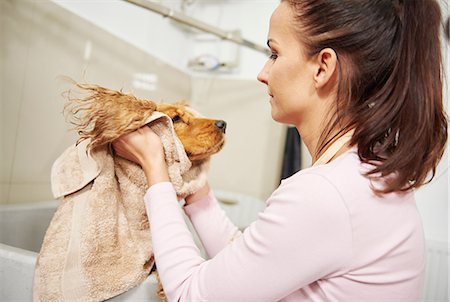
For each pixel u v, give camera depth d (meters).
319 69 0.56
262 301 0.49
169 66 2.06
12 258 0.67
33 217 1.17
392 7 0.54
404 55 0.52
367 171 0.50
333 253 0.47
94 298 0.60
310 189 0.48
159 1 1.98
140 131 0.65
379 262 0.49
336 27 0.53
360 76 0.54
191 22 1.54
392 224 0.50
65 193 0.66
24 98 1.21
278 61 0.59
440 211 1.69
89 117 0.64
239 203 1.96
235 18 2.24
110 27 1.61
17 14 1.16
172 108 0.84
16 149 1.21
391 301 0.50
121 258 0.64
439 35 0.54
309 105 0.59
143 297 0.64
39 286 0.62
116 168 0.70
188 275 0.54
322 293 0.50
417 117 0.50
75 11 1.41
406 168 0.50
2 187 1.17
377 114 0.51
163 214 0.58
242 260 0.50
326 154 0.56
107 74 1.59
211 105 2.28
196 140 0.79
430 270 1.61
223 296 0.50
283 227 0.48
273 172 2.08
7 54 1.14
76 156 0.69
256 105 2.16
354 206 0.47
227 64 2.17
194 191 0.78
